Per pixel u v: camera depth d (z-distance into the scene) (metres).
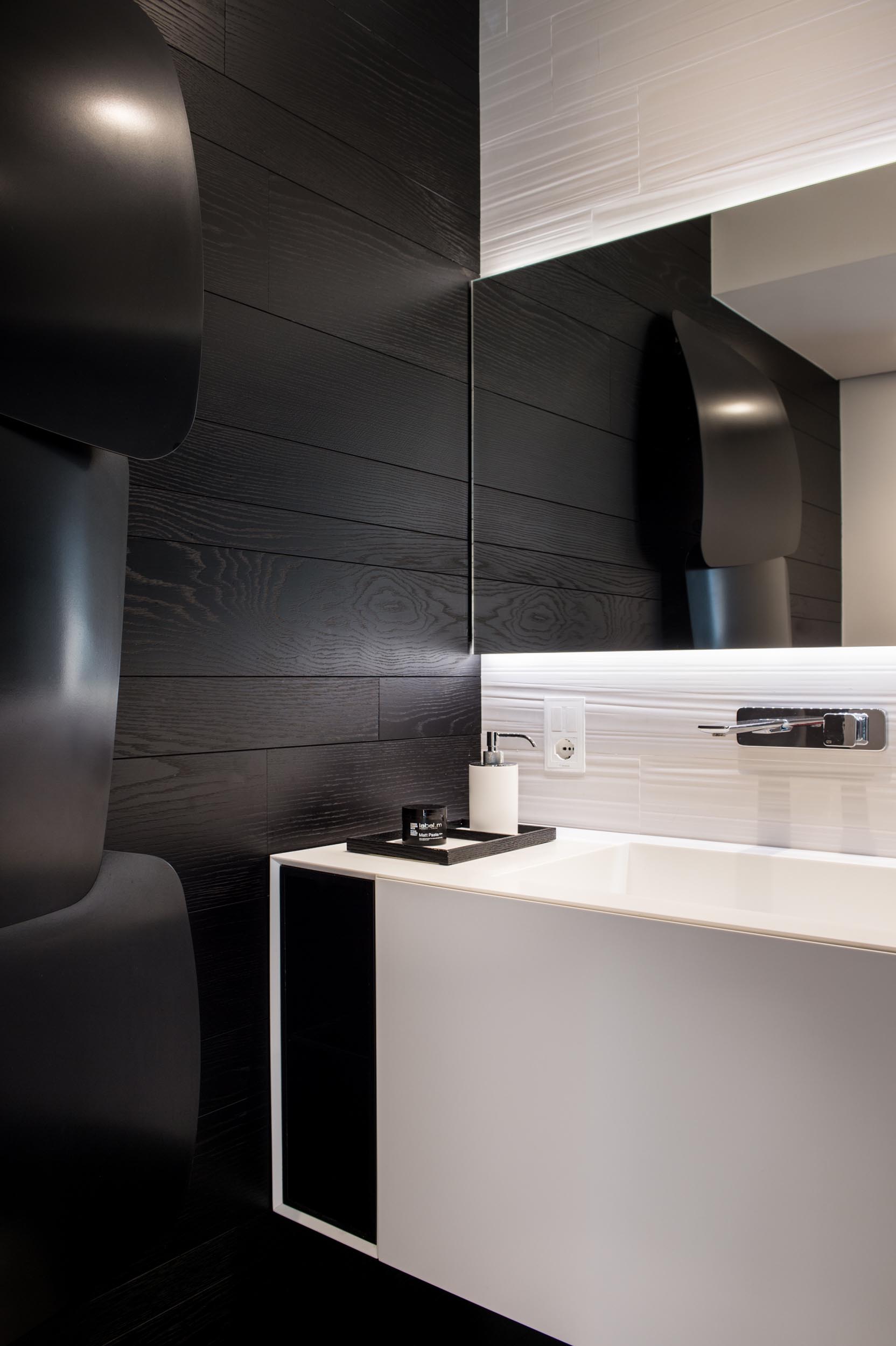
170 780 1.20
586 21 1.63
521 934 1.09
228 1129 1.26
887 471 1.30
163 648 1.19
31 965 0.40
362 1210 1.24
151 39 0.45
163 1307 1.17
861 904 1.26
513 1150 1.09
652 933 0.99
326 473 1.42
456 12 1.72
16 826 0.40
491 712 1.74
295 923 1.31
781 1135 0.91
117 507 0.46
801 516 1.37
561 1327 1.05
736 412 1.43
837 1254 0.87
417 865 1.27
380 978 1.22
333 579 1.43
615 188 1.59
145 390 0.44
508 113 1.73
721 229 1.45
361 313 1.49
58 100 0.39
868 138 1.35
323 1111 1.28
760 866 1.35
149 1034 0.48
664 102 1.54
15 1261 0.40
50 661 0.41
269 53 1.34
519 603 1.66
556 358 1.62
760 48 1.45
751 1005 0.92
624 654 1.57
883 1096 0.85
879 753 1.33
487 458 1.70
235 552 1.28
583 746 1.62
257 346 1.31
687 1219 0.96
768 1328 0.91
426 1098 1.17
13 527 0.39
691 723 1.50
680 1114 0.97
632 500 1.53
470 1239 1.12
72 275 0.39
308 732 1.39
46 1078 0.41
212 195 1.25
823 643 1.34
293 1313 1.33
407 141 1.59
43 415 0.39
